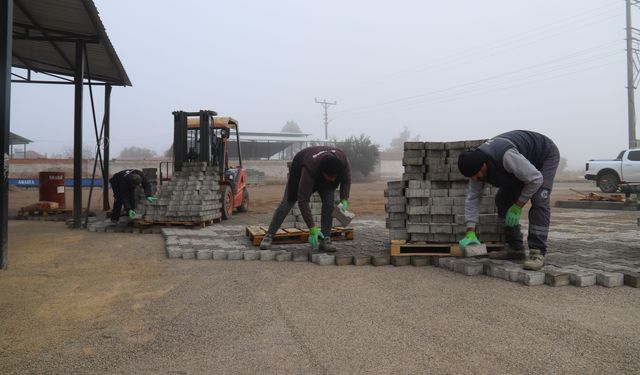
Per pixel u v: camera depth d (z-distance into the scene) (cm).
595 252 620
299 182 634
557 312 385
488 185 595
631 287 462
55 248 750
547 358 293
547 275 475
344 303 420
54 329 366
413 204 596
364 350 312
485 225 593
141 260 643
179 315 396
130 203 989
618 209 1410
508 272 494
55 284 508
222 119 1316
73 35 998
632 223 1038
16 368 295
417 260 578
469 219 523
